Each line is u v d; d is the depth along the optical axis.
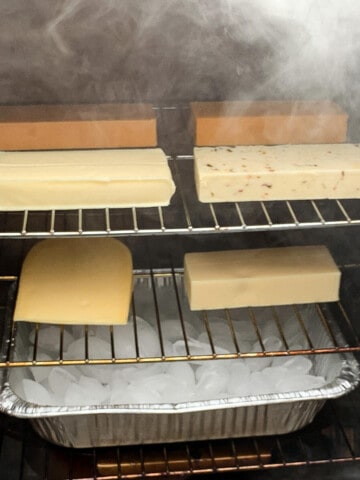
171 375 0.51
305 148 0.48
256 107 0.50
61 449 0.50
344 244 0.59
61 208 0.43
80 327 0.56
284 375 0.51
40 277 0.50
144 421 0.47
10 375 0.48
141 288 0.58
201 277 0.49
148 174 0.43
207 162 0.45
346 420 0.53
